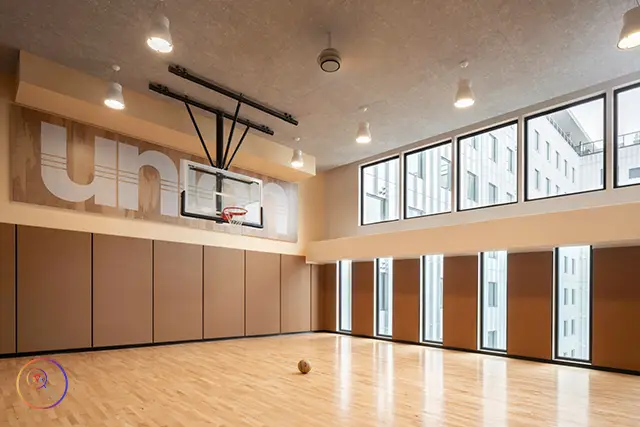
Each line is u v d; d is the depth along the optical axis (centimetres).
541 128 704
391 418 354
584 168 645
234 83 608
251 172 930
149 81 609
